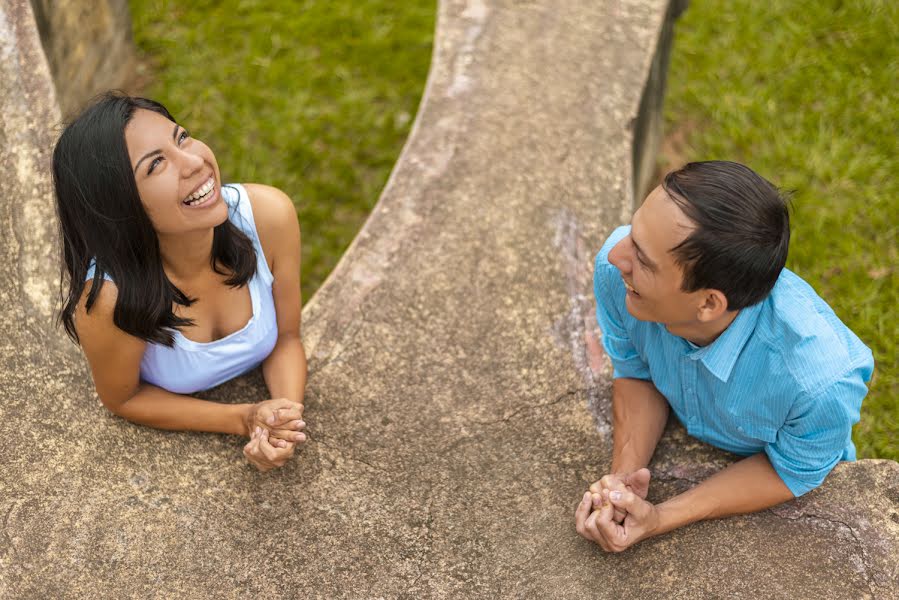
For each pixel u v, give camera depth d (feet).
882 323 11.34
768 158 13.17
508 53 11.05
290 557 6.69
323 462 7.24
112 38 14.01
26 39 10.34
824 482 6.90
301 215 12.91
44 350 7.80
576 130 10.14
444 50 11.10
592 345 8.07
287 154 13.53
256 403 7.19
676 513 6.55
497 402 7.68
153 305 6.11
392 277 8.59
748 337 5.96
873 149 13.23
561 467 7.23
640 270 5.58
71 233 5.82
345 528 6.86
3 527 6.75
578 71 10.82
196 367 7.09
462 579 6.59
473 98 10.48
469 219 9.12
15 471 7.05
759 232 5.25
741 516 6.77
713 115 13.82
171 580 6.53
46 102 9.75
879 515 6.72
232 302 6.96
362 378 7.83
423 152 9.81
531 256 8.82
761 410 6.21
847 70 14.19
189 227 5.86
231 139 13.73
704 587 6.45
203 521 6.85
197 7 15.42
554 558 6.68
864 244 12.20
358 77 14.61
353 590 6.54
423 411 7.61
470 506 7.00
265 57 14.83
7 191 8.95
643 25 11.35
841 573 6.46
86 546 6.68
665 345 6.53
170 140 5.65
